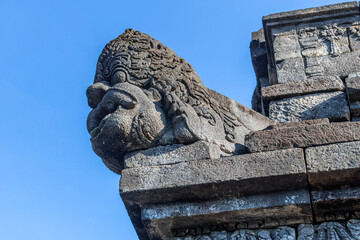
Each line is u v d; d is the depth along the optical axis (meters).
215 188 6.20
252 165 6.22
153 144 6.53
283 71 8.62
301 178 6.14
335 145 6.23
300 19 9.02
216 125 6.80
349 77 7.80
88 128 6.72
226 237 6.33
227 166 6.25
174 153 6.44
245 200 6.24
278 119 7.80
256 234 6.30
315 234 6.21
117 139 6.47
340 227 6.19
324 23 8.96
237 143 6.85
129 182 6.33
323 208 6.23
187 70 7.07
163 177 6.30
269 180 6.14
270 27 9.08
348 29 8.81
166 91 6.73
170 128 6.57
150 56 7.02
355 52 8.59
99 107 6.73
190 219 6.33
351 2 8.95
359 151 6.15
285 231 6.26
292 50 8.79
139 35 7.26
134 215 6.57
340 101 7.70
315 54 8.69
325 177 6.11
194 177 6.23
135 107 6.57
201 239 6.36
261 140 6.40
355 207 6.22
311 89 7.89
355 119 7.62
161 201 6.36
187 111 6.60
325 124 6.38
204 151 6.39
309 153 6.23
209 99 6.96
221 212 6.23
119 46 7.14
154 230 6.42
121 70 6.89
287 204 6.16
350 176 6.10
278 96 7.94
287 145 6.33
